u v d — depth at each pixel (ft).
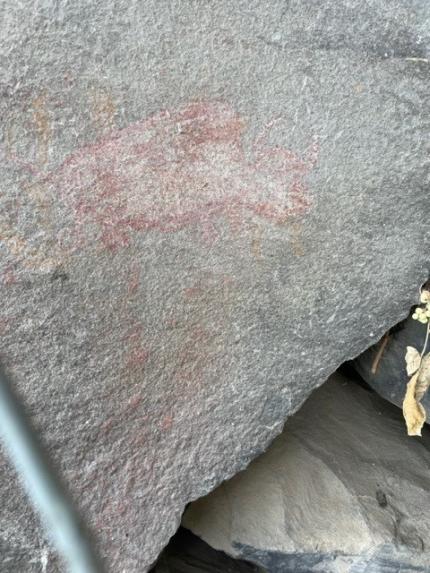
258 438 3.86
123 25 2.88
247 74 3.14
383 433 5.04
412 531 4.36
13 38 2.75
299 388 3.87
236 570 4.55
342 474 4.55
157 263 3.27
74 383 3.25
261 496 4.33
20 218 2.93
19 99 2.81
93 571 3.38
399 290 3.84
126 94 2.96
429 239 3.76
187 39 3.00
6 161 2.86
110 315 3.24
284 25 3.13
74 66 2.85
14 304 3.03
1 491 3.16
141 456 3.54
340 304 3.75
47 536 3.30
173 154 3.13
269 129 3.25
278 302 3.61
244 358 3.66
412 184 3.57
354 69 3.28
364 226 3.60
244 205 3.34
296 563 4.25
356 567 4.23
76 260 3.09
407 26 3.29
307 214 3.47
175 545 4.58
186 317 3.43
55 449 3.28
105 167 3.02
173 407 3.56
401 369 4.50
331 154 3.39
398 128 3.43
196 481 3.74
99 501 3.45
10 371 3.10
